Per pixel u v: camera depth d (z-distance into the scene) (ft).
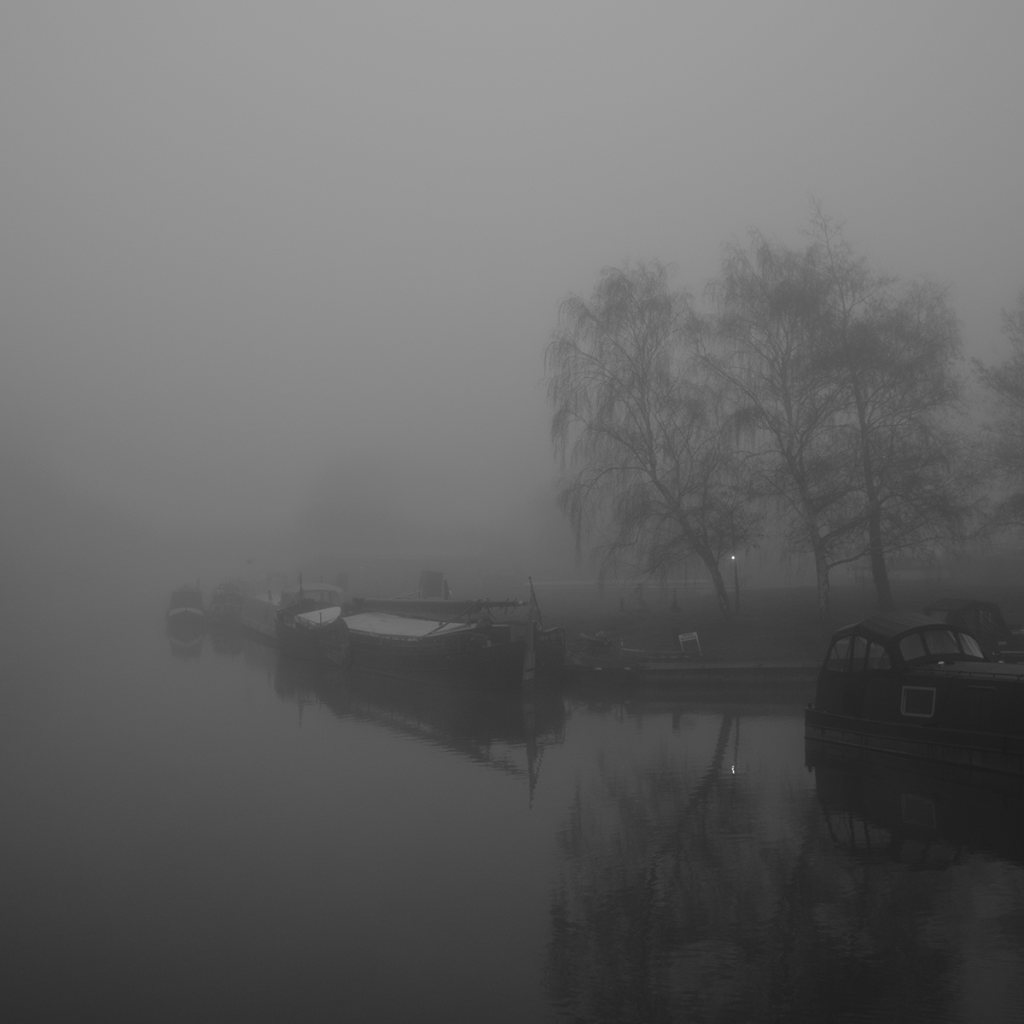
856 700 78.84
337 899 51.39
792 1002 38.88
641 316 142.00
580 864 56.13
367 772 79.92
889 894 49.75
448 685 123.13
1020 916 46.24
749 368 136.36
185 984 42.01
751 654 128.26
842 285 136.46
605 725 99.04
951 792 68.28
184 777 78.79
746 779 74.33
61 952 45.39
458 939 46.03
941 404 131.23
